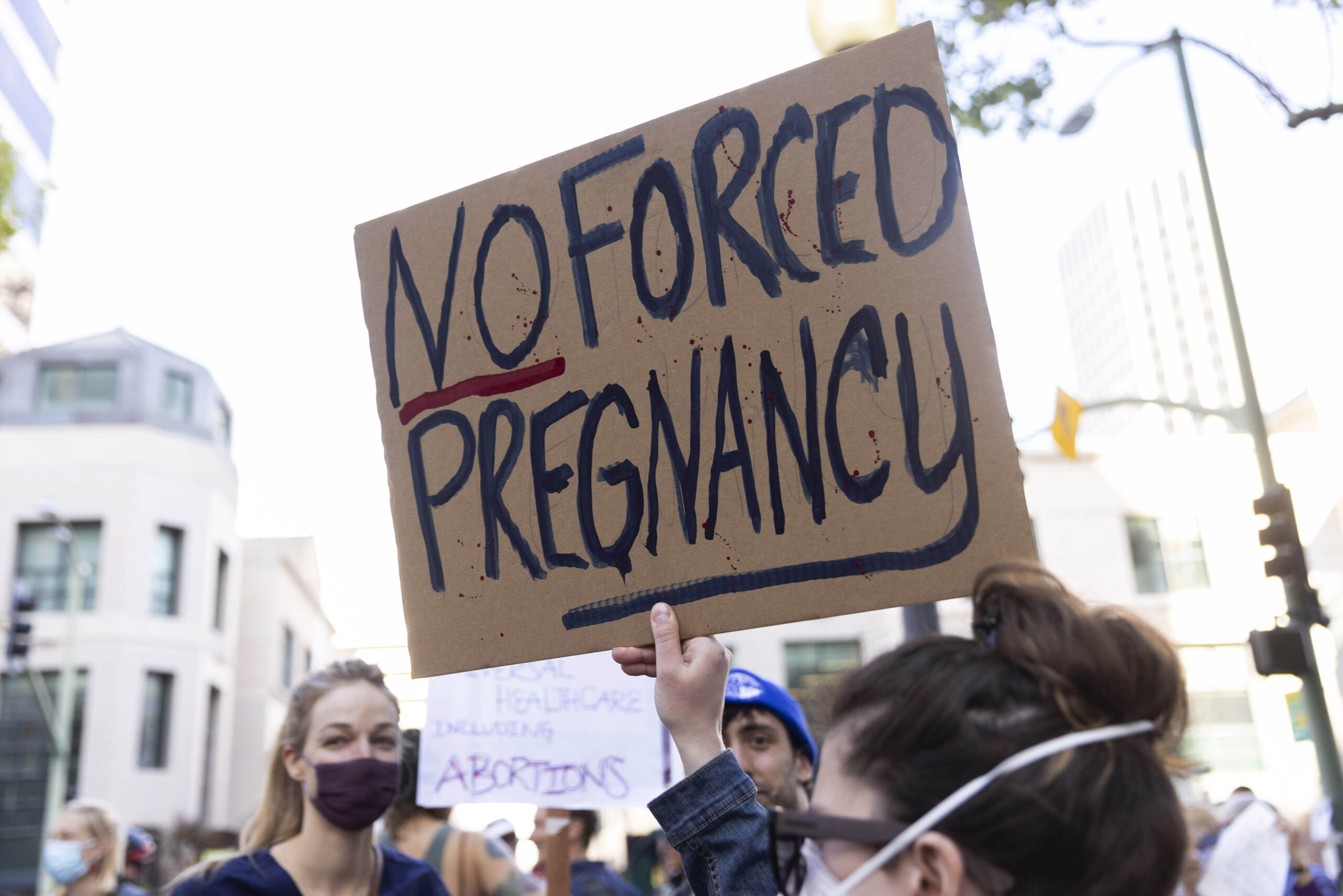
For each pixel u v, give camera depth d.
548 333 1.93
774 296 1.76
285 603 30.44
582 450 1.87
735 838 1.56
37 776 23.11
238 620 28.86
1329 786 8.80
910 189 1.70
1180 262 78.94
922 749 1.18
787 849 1.29
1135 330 81.56
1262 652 9.04
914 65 1.72
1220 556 21.64
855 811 1.23
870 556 1.63
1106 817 1.10
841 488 1.67
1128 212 84.31
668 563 1.77
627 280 1.88
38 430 24.58
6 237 11.89
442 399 2.00
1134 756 1.14
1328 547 21.27
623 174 1.92
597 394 1.88
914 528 1.61
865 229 1.72
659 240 1.87
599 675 3.46
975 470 1.58
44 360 24.98
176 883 2.36
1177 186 79.75
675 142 1.89
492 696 3.46
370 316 2.10
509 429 1.93
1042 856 1.09
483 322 1.99
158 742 24.19
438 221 2.07
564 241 1.95
